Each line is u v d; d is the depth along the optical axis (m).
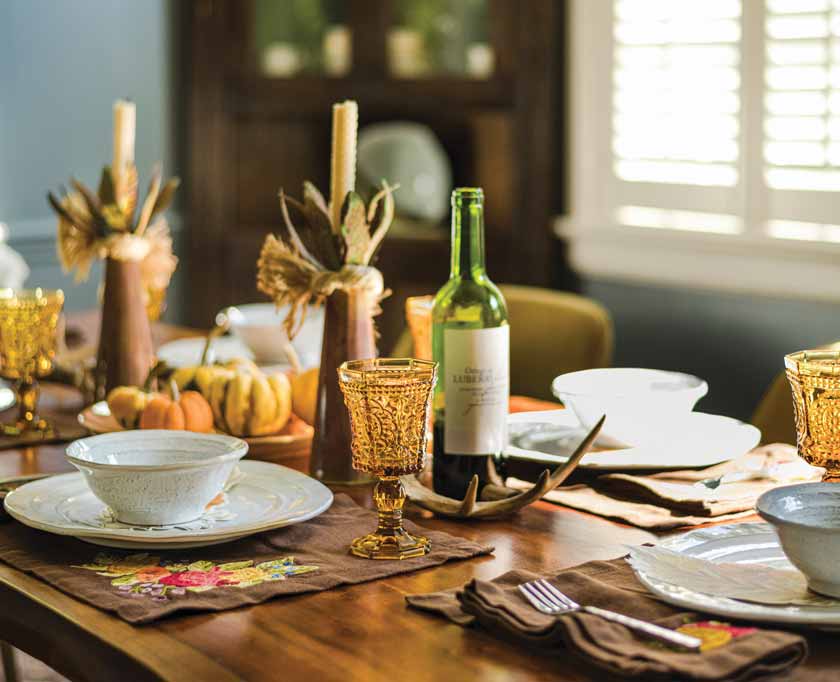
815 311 3.30
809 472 1.33
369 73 4.02
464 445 1.26
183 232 4.39
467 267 1.26
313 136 4.44
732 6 3.40
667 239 3.55
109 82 4.17
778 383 1.71
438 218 4.04
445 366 1.26
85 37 4.09
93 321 2.50
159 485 1.11
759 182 3.38
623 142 3.68
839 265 3.20
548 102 3.76
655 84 3.59
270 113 4.19
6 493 1.28
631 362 3.75
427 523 1.22
